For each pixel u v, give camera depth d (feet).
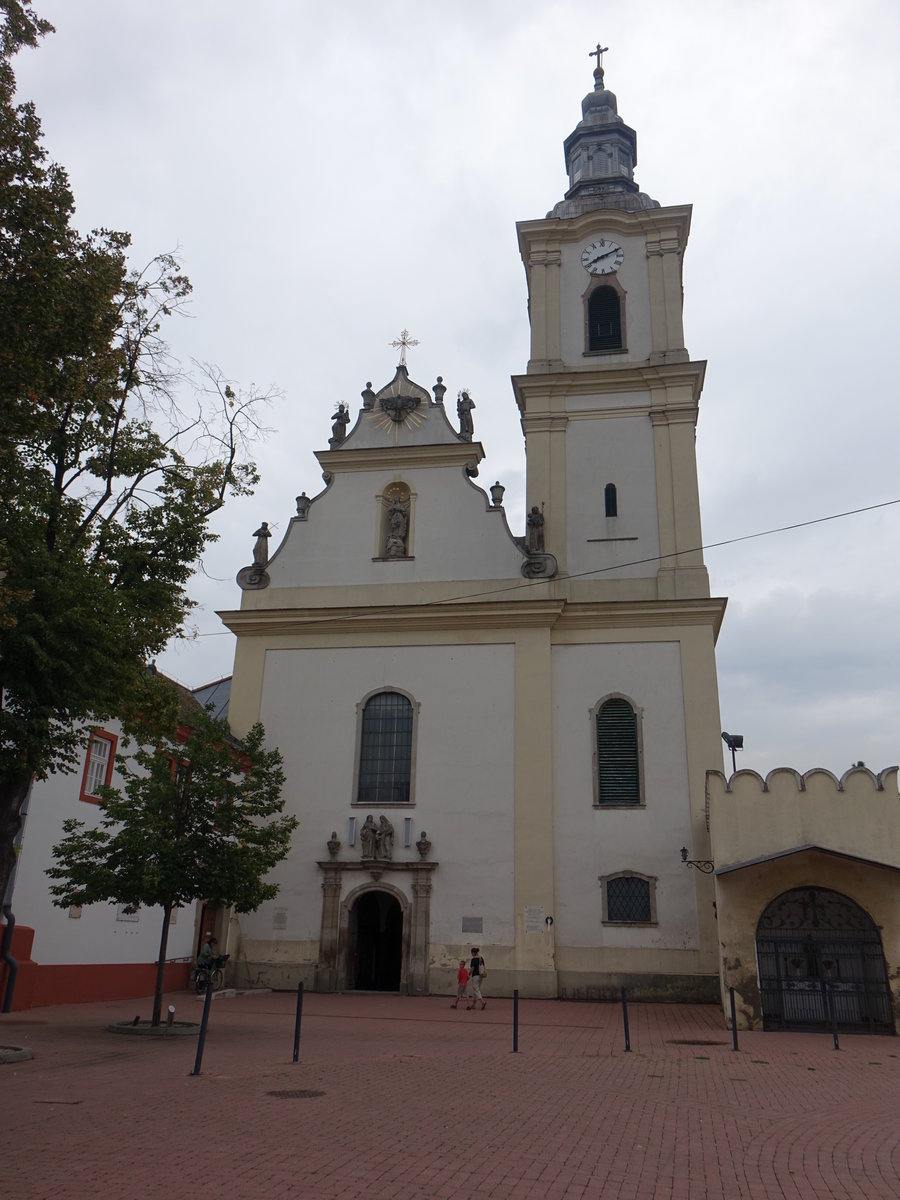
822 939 70.28
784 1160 30.68
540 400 113.60
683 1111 38.11
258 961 95.25
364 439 112.98
